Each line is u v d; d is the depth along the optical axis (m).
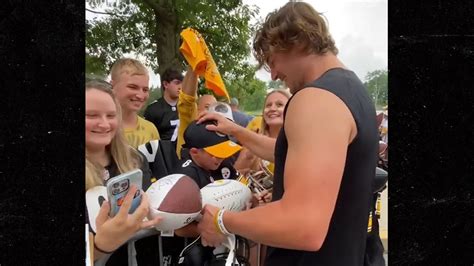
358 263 1.02
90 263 1.15
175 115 2.13
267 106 1.91
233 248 1.18
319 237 0.85
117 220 1.10
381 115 2.03
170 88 2.13
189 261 1.38
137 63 1.78
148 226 1.15
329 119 0.89
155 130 1.93
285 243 0.88
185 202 1.19
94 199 1.23
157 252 1.41
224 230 1.07
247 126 2.10
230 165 1.66
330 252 0.98
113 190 1.11
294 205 0.86
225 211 1.08
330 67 1.01
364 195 0.99
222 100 1.96
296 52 1.02
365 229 1.03
